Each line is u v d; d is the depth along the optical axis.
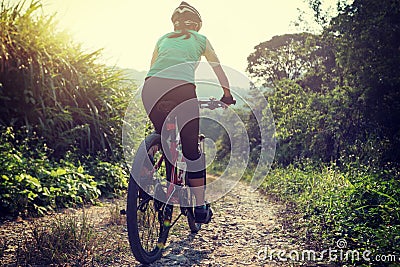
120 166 8.67
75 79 9.09
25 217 5.54
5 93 8.03
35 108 8.17
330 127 12.77
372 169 8.41
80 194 6.81
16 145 7.52
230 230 5.17
